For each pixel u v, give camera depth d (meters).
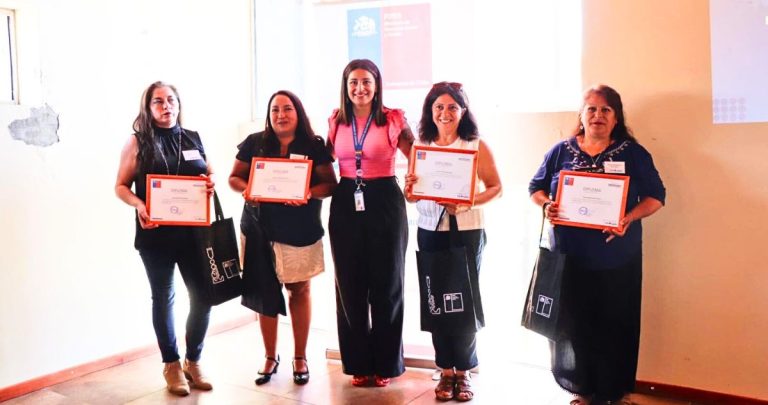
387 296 2.97
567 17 3.31
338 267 2.99
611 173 2.58
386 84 3.40
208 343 3.96
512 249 3.40
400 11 3.34
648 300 2.96
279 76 4.37
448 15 3.26
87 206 3.43
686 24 2.78
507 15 3.42
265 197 2.95
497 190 2.81
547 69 3.38
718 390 2.84
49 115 3.23
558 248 2.68
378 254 2.93
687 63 2.79
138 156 2.96
